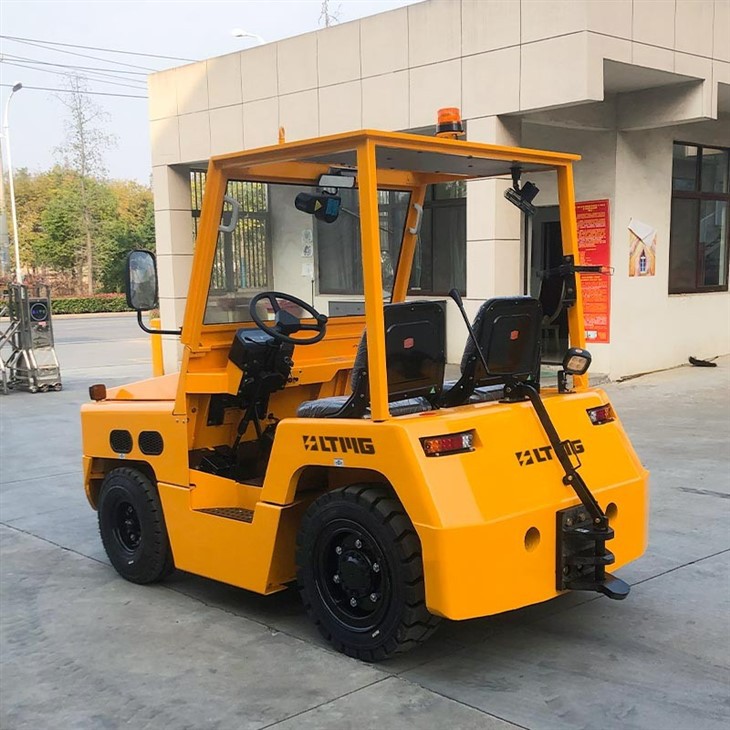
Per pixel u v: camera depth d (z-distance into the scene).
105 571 5.27
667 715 3.27
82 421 5.25
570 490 3.73
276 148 3.78
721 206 13.55
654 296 12.21
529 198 4.29
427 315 3.75
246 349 4.38
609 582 3.71
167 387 5.12
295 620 4.36
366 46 11.50
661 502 6.18
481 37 10.20
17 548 5.78
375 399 3.52
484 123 10.33
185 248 15.18
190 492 4.49
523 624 4.18
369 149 3.44
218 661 3.88
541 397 4.05
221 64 13.56
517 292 10.71
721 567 4.89
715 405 9.84
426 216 13.14
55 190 49.75
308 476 4.04
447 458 3.45
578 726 3.20
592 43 9.26
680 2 10.06
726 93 11.48
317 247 4.60
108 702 3.54
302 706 3.42
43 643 4.17
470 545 3.33
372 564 3.69
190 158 14.38
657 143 11.99
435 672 3.68
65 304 39.12
